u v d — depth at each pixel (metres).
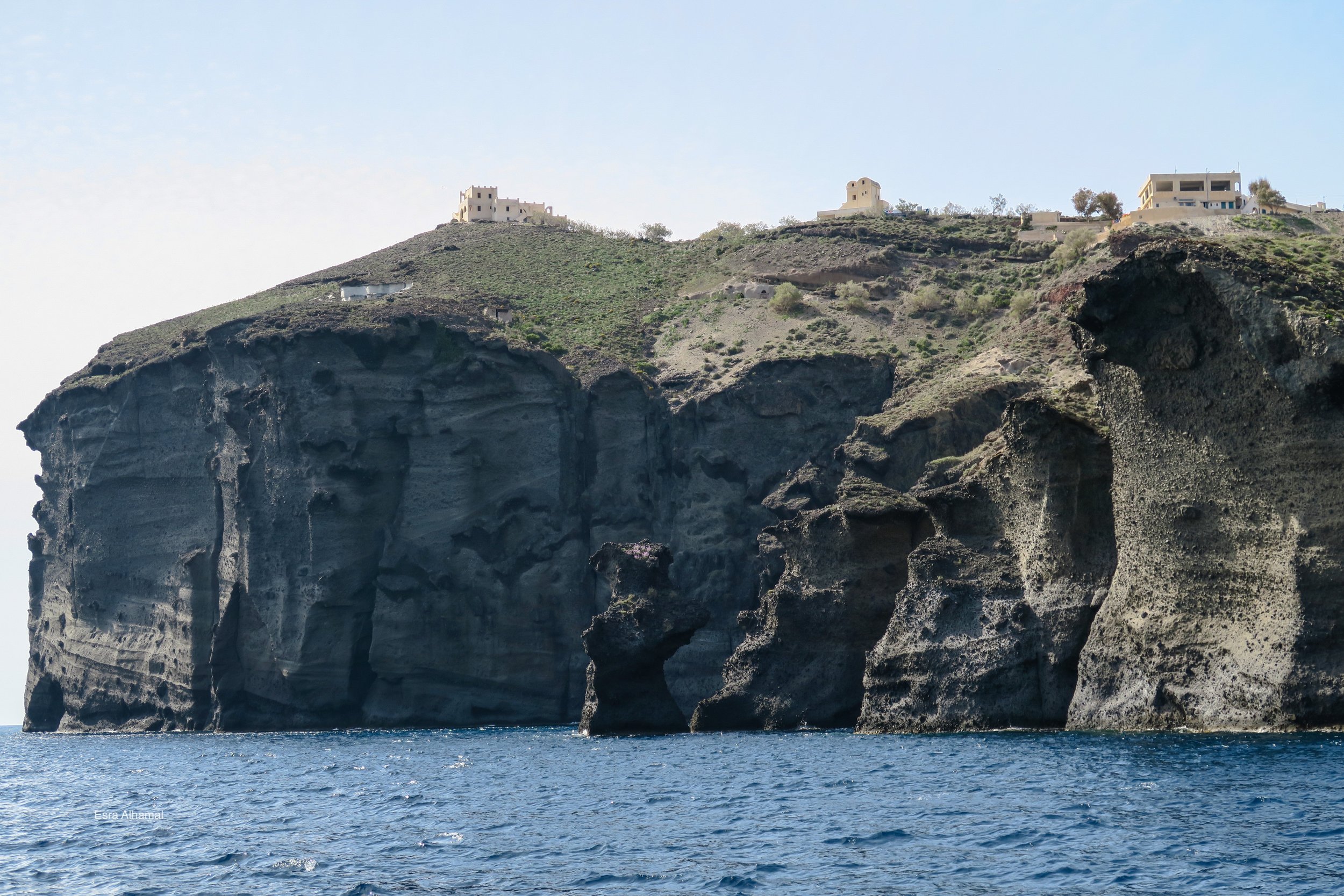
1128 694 67.69
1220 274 63.44
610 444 139.38
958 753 62.22
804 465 123.62
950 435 114.12
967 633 78.12
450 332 139.12
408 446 136.75
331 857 42.78
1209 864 33.94
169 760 94.62
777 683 94.56
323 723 134.25
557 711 131.62
